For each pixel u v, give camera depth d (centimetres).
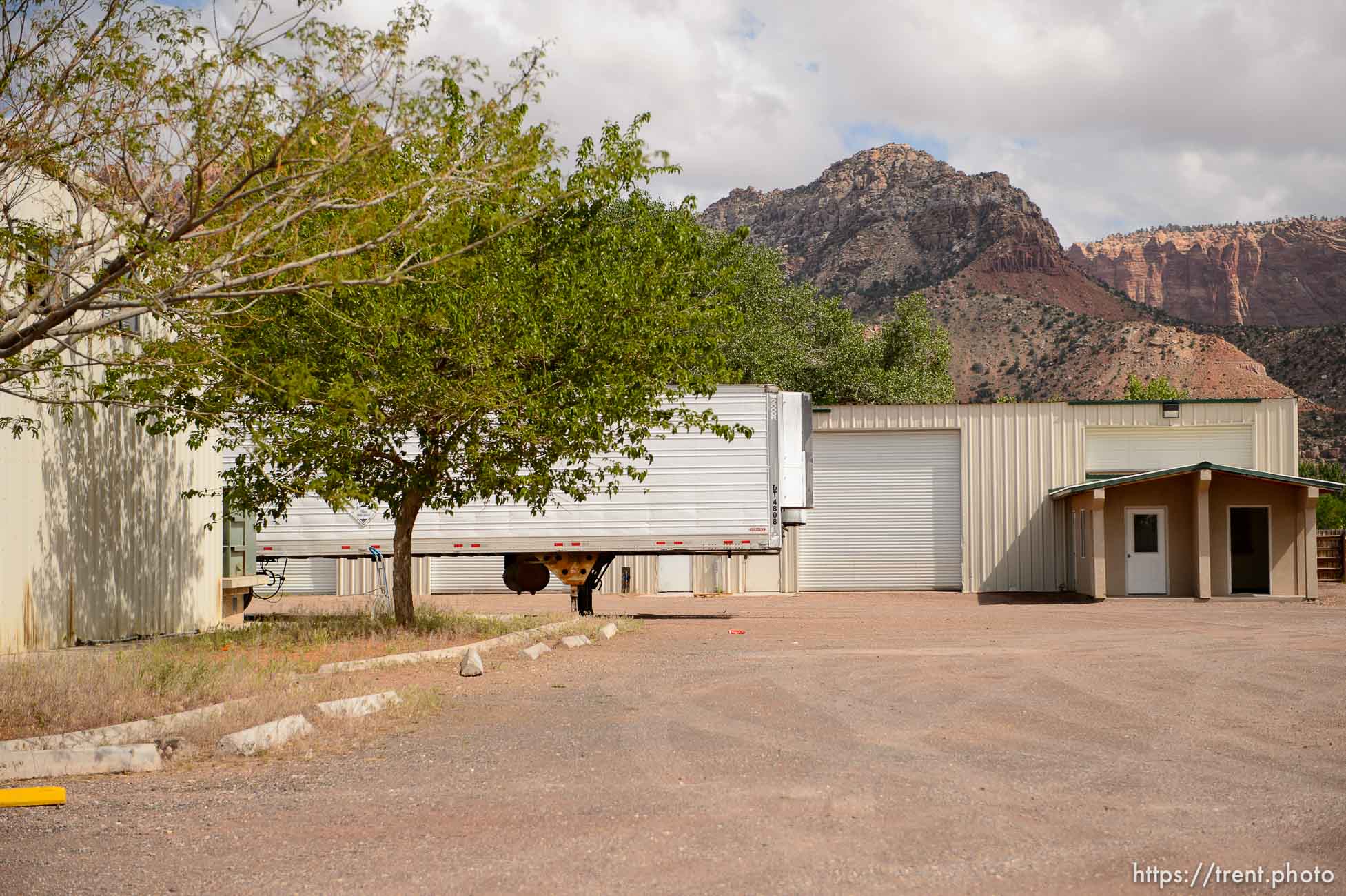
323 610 2572
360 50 922
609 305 1609
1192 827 574
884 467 3591
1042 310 19088
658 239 1706
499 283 1523
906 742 820
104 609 1689
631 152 1583
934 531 3559
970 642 1664
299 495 1407
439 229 1048
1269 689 1102
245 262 981
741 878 490
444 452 1659
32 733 848
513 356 1548
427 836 574
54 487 1559
